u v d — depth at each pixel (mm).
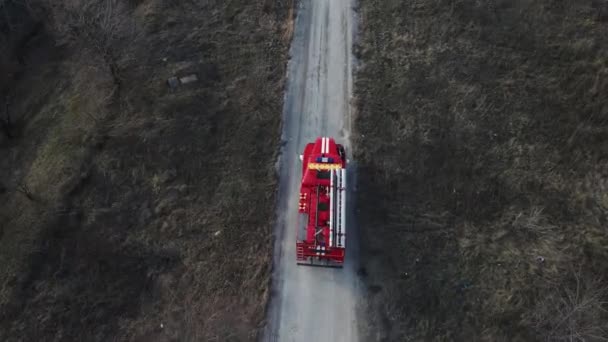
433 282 17062
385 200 19125
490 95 21844
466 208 18875
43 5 29672
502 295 16562
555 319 15695
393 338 16016
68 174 20578
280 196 19484
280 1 25984
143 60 24203
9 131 25391
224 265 17828
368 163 20141
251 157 20656
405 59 23297
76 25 25188
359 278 17312
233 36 24781
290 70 23406
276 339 16203
